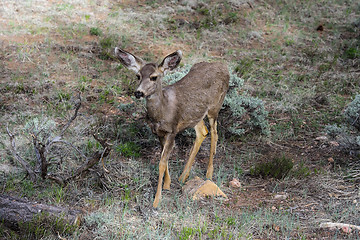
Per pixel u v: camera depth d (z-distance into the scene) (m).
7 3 18.91
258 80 15.87
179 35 18.72
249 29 19.80
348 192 9.44
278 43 18.92
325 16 21.78
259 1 22.72
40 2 19.59
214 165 10.98
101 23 18.70
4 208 7.69
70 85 14.15
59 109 12.84
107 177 9.55
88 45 16.77
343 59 17.62
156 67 8.78
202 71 10.32
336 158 11.06
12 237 7.33
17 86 13.58
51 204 8.62
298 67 17.03
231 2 22.00
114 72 15.38
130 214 8.57
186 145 11.93
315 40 19.17
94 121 12.19
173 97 9.25
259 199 9.37
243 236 7.93
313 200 9.25
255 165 10.72
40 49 15.97
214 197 9.26
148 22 19.44
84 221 8.18
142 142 11.66
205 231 8.08
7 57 15.24
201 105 9.88
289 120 13.39
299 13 21.86
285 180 10.13
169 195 9.48
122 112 13.02
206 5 21.47
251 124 12.37
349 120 11.62
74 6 19.77
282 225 8.20
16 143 10.75
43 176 8.99
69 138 11.24
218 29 19.56
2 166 9.87
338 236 7.87
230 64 16.44
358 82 15.64
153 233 7.87
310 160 11.10
